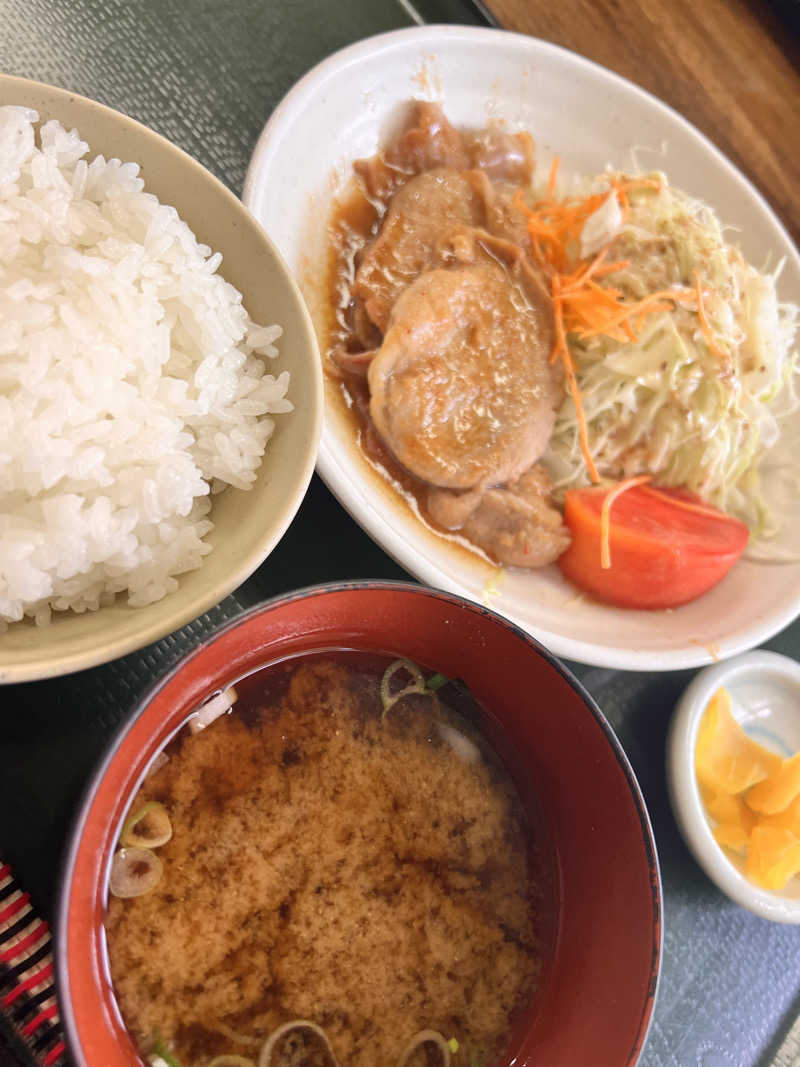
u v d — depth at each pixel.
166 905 0.18
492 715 0.22
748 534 0.31
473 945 0.20
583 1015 0.19
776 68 0.39
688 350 0.31
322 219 0.30
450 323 0.29
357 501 0.23
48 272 0.19
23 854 0.19
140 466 0.19
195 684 0.18
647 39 0.37
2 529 0.18
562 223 0.32
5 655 0.16
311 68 0.30
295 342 0.21
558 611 0.28
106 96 0.26
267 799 0.19
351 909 0.19
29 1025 0.18
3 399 0.18
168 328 0.20
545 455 0.31
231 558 0.19
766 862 0.25
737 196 0.35
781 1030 0.25
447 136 0.32
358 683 0.21
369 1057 0.18
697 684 0.27
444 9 0.34
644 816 0.18
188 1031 0.17
